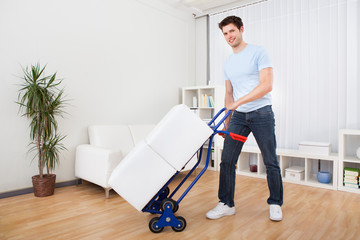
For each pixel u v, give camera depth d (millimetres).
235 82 2107
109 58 3576
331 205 2385
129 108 3838
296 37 3664
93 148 2816
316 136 3496
